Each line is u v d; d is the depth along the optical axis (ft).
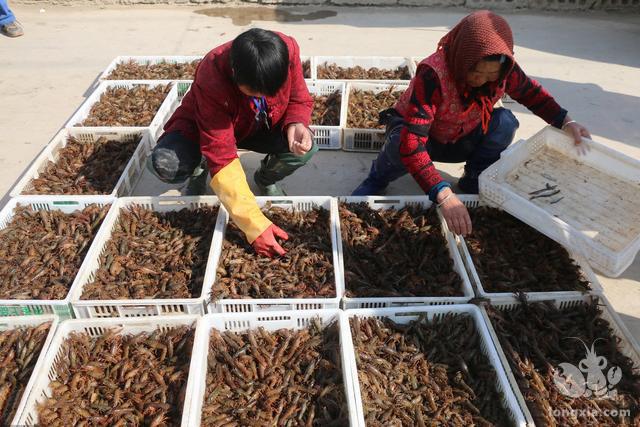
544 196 11.89
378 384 9.29
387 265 11.78
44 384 8.98
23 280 11.19
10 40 24.52
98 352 9.70
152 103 18.07
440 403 9.16
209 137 10.90
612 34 26.25
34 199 12.98
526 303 10.59
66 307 10.39
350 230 12.46
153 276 11.40
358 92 19.12
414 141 10.78
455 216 10.34
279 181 15.69
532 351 9.98
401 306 10.62
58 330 9.62
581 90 20.81
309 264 11.62
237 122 11.70
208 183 15.57
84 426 8.68
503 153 12.28
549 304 10.72
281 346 9.84
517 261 11.90
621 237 10.77
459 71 10.44
